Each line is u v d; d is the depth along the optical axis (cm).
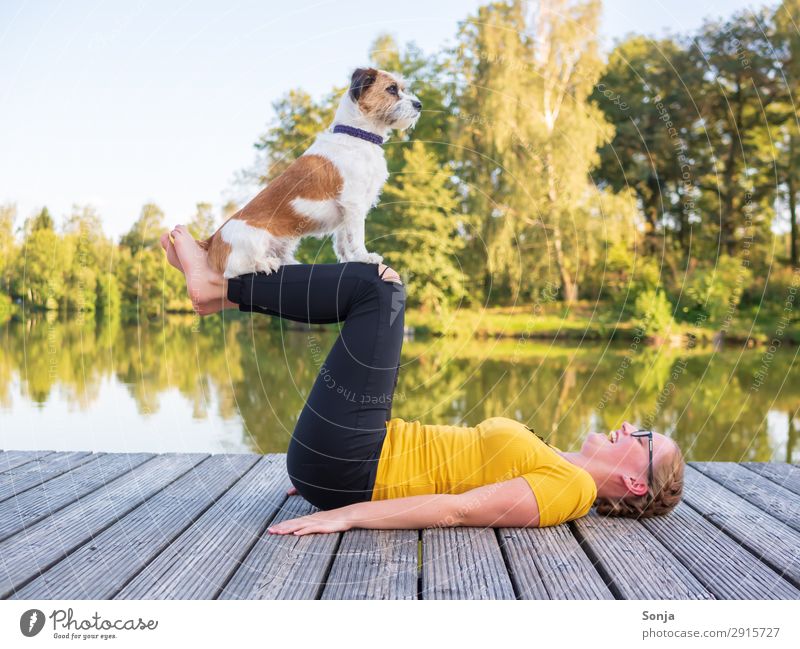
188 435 492
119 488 238
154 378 771
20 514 210
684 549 188
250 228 217
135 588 162
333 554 181
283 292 209
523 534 196
